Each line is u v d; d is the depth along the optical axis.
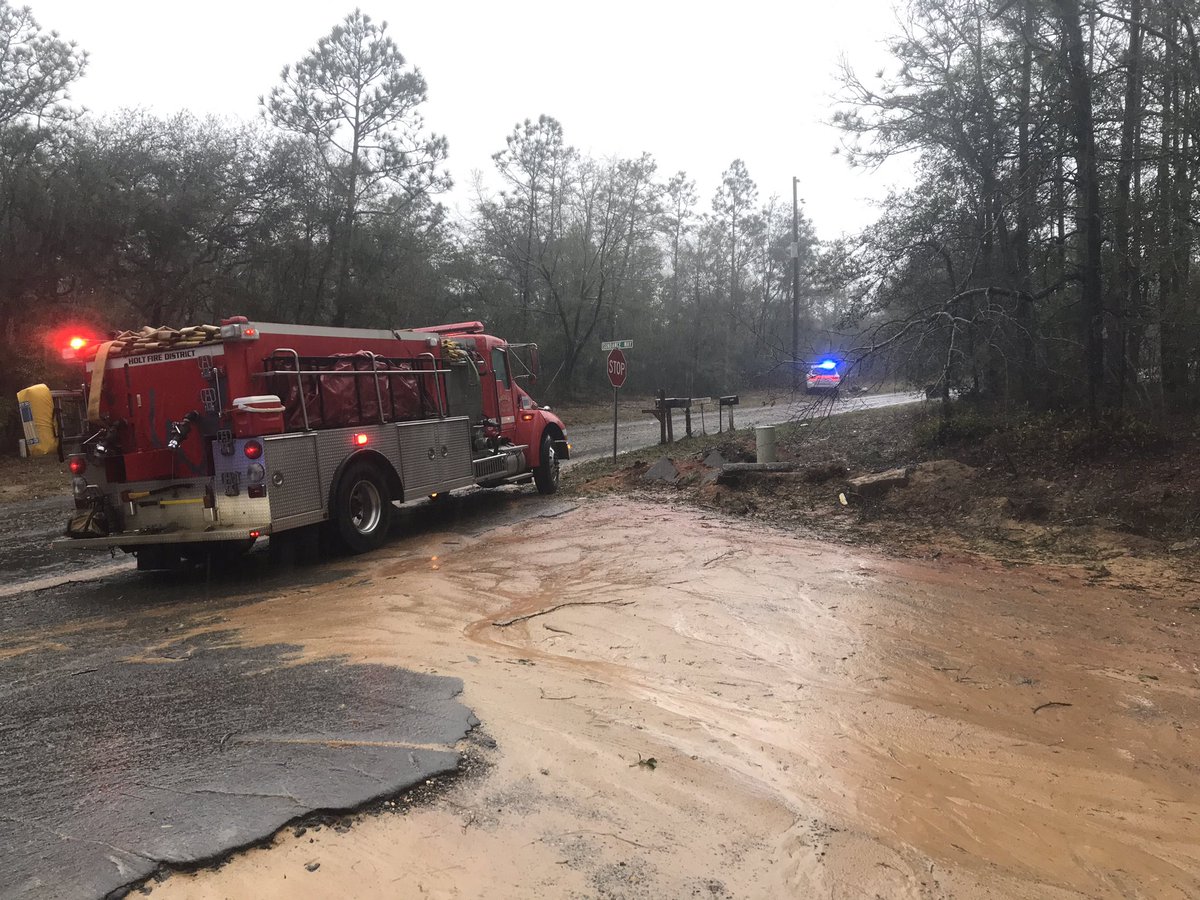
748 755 3.73
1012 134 13.82
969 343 13.63
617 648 5.37
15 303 19.78
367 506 9.12
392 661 4.71
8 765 3.25
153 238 22.17
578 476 15.19
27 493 15.12
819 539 9.30
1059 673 5.27
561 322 39.44
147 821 2.71
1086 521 9.30
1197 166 11.74
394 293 29.16
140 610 6.79
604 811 3.01
